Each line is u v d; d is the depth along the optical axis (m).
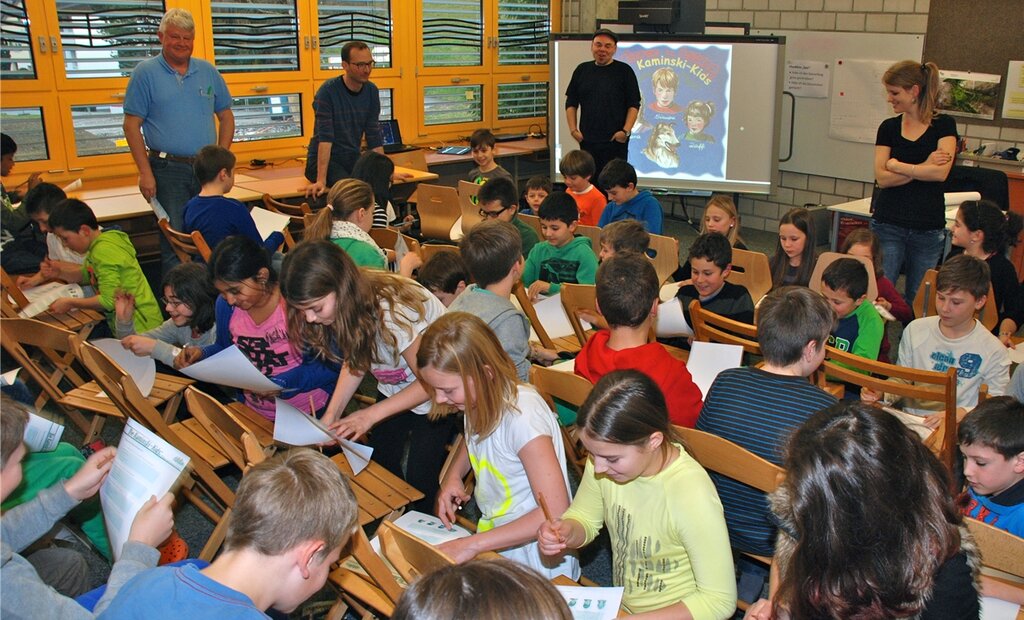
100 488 1.60
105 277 3.22
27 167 4.97
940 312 2.56
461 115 7.09
